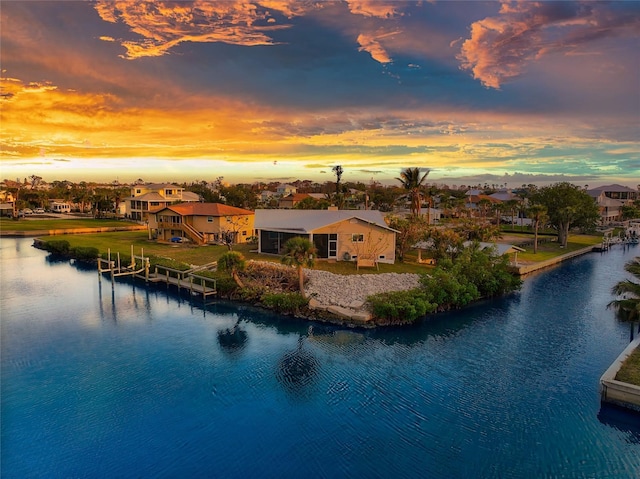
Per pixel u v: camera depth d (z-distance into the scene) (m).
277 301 31.67
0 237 73.62
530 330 28.98
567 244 74.00
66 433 16.92
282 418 17.98
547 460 15.57
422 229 47.56
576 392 20.41
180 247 56.69
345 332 27.80
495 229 59.84
